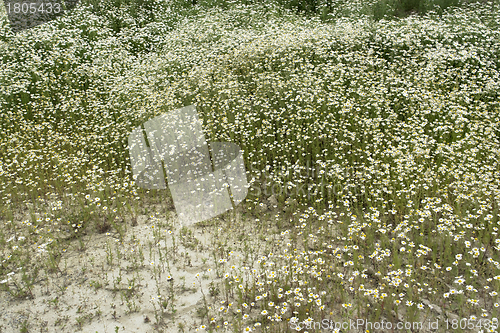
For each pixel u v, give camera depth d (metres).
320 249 4.08
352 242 4.06
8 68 8.08
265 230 4.64
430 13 10.06
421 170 4.86
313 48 8.09
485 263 3.74
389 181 4.76
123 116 6.87
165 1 12.32
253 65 7.88
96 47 9.47
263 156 5.88
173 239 4.19
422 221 4.07
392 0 11.05
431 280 3.56
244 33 9.30
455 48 7.91
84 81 8.47
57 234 4.49
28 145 6.35
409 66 7.39
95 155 6.19
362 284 3.43
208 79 7.48
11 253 4.17
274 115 6.38
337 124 6.05
